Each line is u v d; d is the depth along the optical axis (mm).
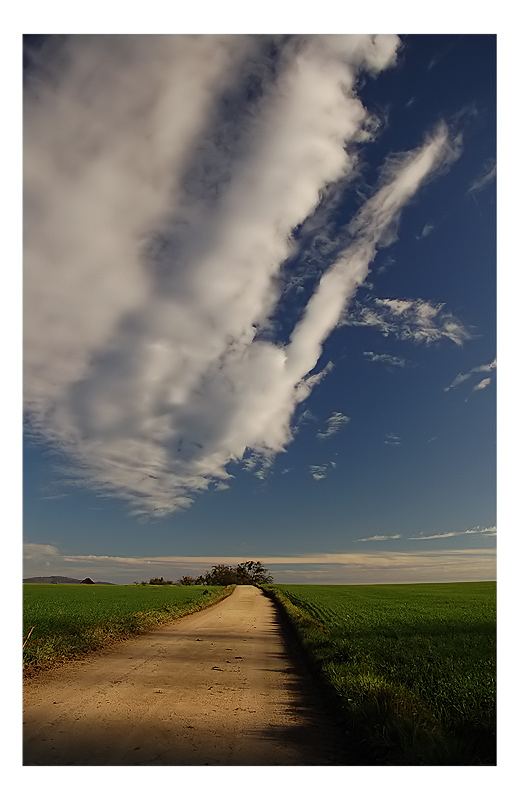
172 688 9820
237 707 8516
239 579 161750
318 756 6145
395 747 5992
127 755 5934
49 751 5969
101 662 12633
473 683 9281
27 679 10000
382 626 24172
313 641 16141
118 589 81062
